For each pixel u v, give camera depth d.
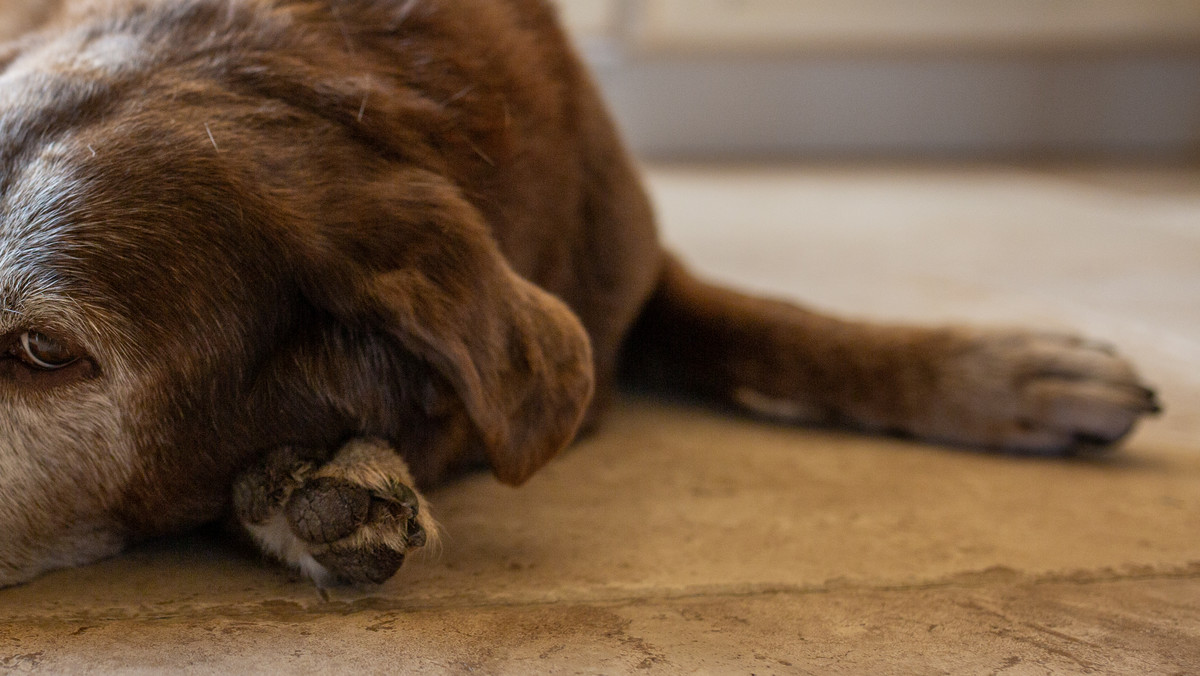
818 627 1.04
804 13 3.86
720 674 1.01
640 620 1.04
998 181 3.47
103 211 1.04
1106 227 2.48
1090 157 4.23
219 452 1.06
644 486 1.17
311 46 1.11
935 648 1.03
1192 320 1.59
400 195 1.06
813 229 2.39
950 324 1.27
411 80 1.12
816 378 1.26
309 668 1.00
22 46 1.11
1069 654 1.03
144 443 1.05
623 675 1.01
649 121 4.07
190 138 1.06
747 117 4.14
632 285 1.24
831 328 1.28
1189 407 1.31
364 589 1.06
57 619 1.03
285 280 1.05
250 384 1.06
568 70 1.22
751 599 1.06
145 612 1.03
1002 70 4.29
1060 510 1.16
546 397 1.07
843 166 3.81
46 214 1.03
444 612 1.04
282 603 1.05
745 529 1.12
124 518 1.06
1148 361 1.39
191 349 1.04
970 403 1.24
